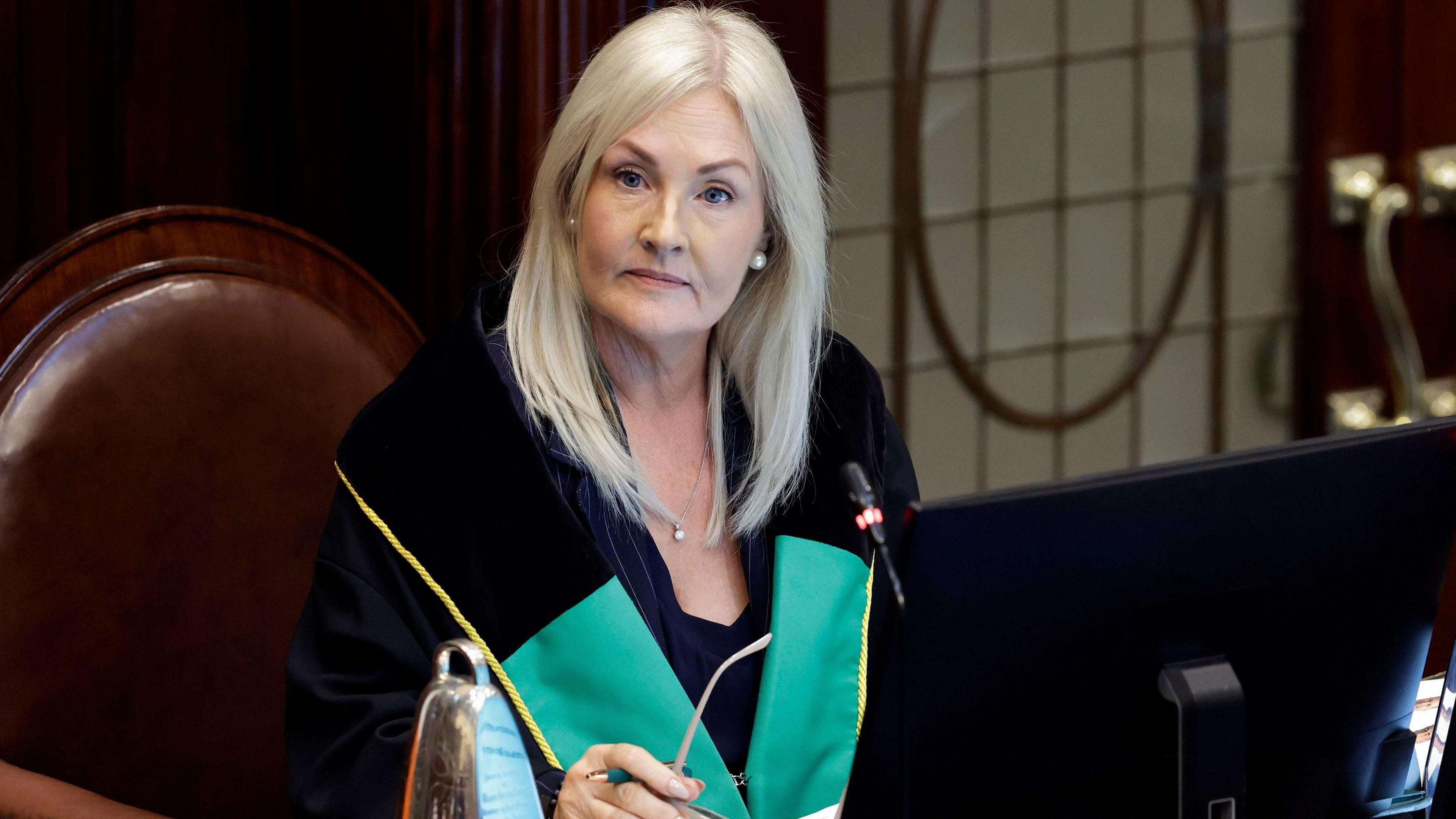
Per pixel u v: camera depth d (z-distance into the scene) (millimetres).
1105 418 11438
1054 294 11156
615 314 5461
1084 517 3850
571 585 5375
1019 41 10758
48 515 5789
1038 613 3898
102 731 5926
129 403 6023
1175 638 4102
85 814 5129
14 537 5699
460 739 3611
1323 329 11633
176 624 6133
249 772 6344
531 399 5645
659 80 5309
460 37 7781
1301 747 4469
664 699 5355
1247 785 4496
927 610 3793
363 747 5137
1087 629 3973
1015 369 11133
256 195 7969
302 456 6531
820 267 5930
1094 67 10953
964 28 10570
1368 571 4266
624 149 5352
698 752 5367
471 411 5547
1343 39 11289
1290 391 11828
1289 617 4223
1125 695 4121
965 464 11125
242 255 6488
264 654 6395
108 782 5945
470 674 5215
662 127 5344
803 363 5961
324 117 8117
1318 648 4312
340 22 8078
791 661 5672
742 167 5434
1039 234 11055
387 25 7969
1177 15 11070
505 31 7797
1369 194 11500
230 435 6312
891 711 3916
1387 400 11797
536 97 7848
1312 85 11328
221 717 6266
